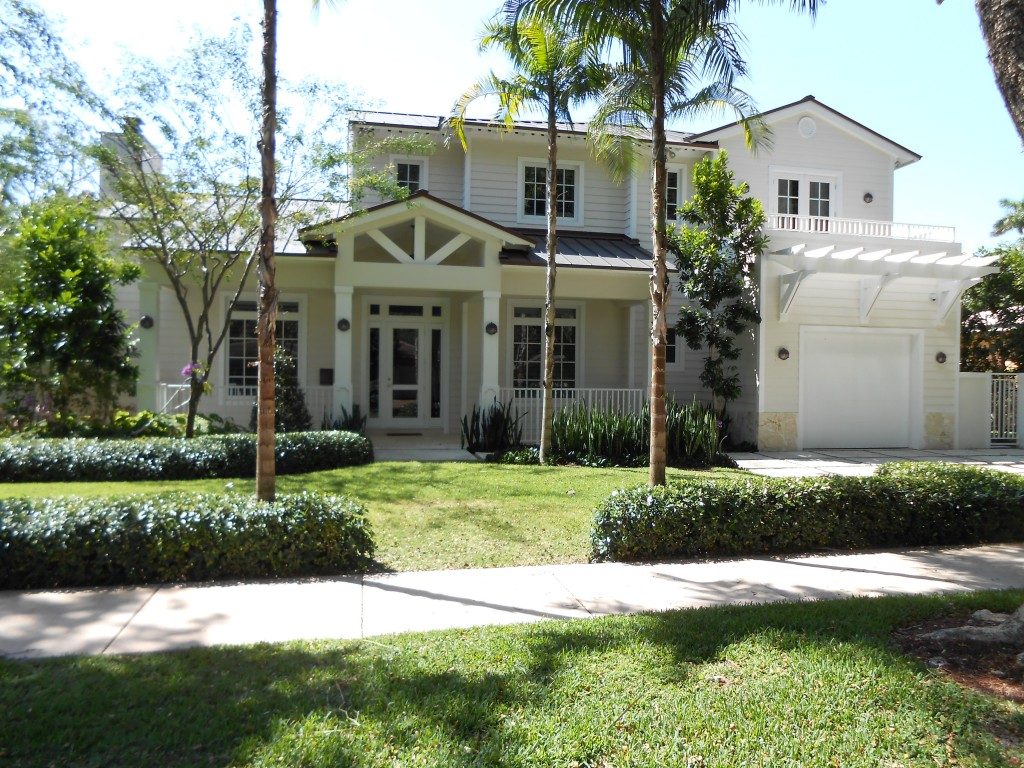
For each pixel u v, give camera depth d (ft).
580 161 58.75
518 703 12.05
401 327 55.72
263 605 17.54
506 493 31.19
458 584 19.54
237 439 35.01
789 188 60.95
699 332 51.24
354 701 12.05
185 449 33.76
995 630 14.93
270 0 21.81
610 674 13.24
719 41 29.60
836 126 61.31
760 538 23.48
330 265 46.85
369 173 41.06
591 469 39.09
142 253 39.42
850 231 55.67
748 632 15.39
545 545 23.58
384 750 10.64
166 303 51.19
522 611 17.37
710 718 11.64
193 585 19.15
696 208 51.39
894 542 24.99
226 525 19.76
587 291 50.26
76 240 41.06
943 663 13.96
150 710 11.71
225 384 51.67
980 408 56.54
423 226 45.98
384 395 55.52
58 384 39.47
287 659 13.88
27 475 32.27
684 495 23.36
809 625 15.83
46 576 18.88
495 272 47.29
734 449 52.26
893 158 62.49
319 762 10.29
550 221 40.91
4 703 11.91
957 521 25.43
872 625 15.78
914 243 54.90
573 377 58.18
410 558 21.95
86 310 39.91
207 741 10.81
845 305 53.52
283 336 53.16
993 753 10.72
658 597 18.60
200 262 41.32
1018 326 62.69
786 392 52.75
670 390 58.44
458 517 26.78
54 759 10.37
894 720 11.65
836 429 54.24
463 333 55.62
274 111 21.90
